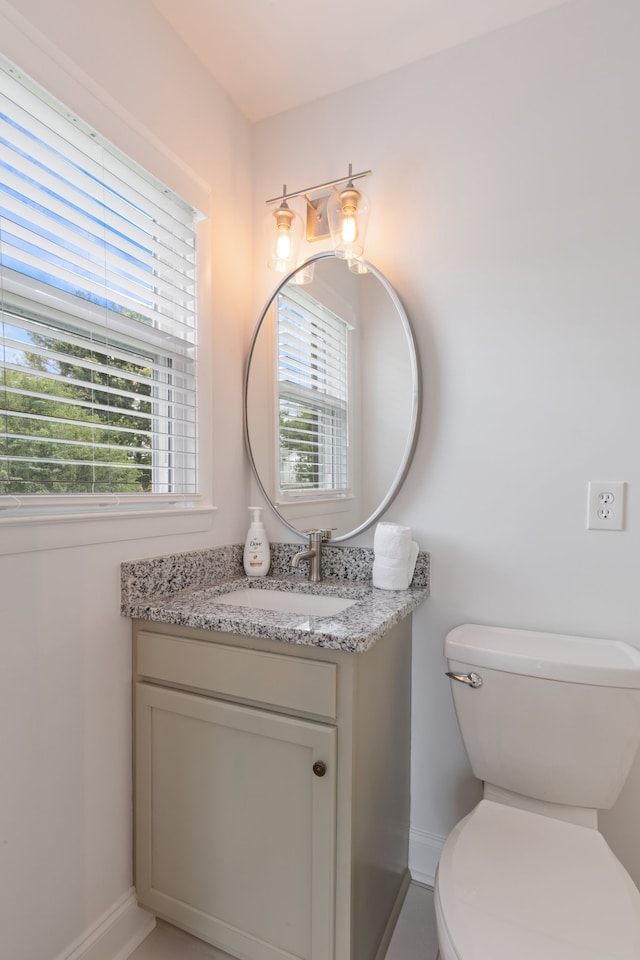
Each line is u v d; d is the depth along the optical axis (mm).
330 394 1490
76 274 1060
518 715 1073
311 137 1550
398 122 1416
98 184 1104
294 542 1576
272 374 1591
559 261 1222
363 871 996
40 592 972
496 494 1288
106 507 1163
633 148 1153
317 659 969
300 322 1549
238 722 1033
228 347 1543
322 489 1506
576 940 715
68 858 1031
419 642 1370
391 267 1419
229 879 1055
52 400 1014
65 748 1025
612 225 1171
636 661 1044
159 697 1132
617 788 1017
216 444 1487
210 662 1072
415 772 1372
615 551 1170
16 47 886
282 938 995
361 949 992
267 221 1510
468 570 1318
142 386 1257
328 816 943
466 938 719
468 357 1321
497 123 1290
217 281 1485
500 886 823
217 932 1067
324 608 1336
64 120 1013
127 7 1146
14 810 926
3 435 916
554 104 1227
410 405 1373
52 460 1018
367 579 1432
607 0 1175
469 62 1323
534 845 933
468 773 1313
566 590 1216
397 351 1394
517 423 1267
